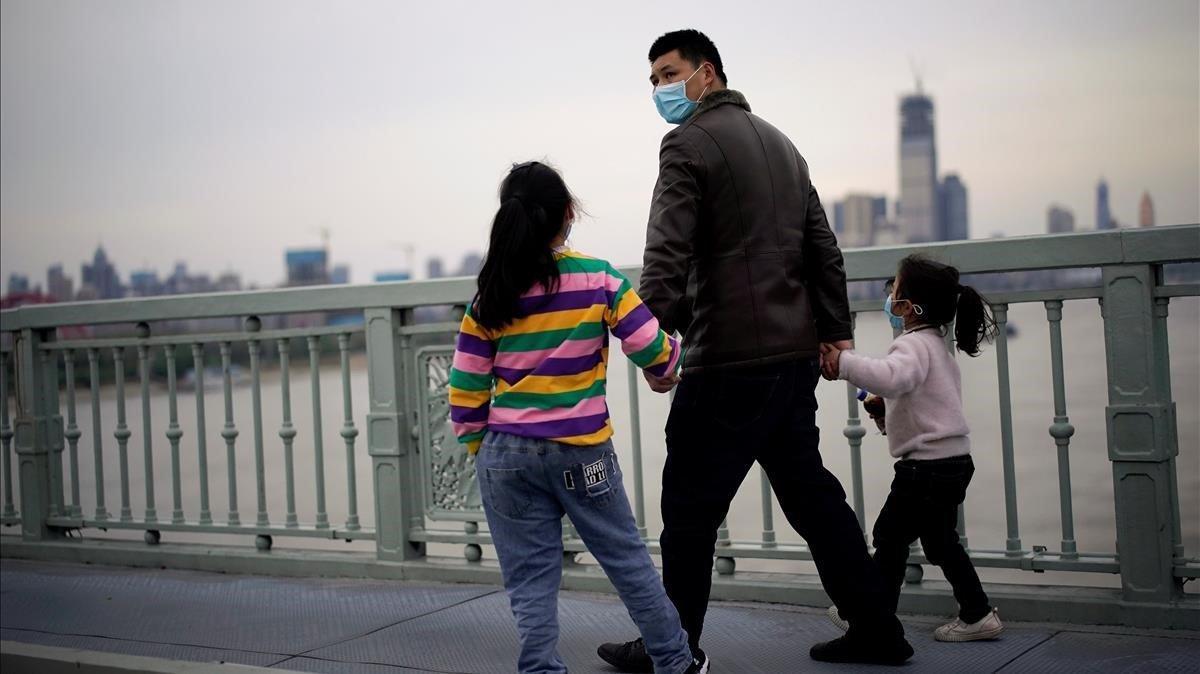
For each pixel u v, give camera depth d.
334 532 4.84
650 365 2.81
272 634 3.89
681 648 2.88
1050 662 3.10
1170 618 3.30
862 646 3.15
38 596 4.64
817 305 3.28
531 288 2.79
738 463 3.04
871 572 3.12
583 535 2.85
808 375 3.14
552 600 2.87
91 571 5.14
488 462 2.85
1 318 5.58
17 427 5.61
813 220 3.26
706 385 3.03
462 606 4.15
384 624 3.96
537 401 2.80
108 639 3.94
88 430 9.70
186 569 5.10
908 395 3.21
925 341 3.20
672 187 2.99
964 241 3.55
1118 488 3.38
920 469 3.18
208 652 3.71
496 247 2.79
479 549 4.59
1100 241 3.35
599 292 2.81
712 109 3.12
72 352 5.49
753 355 2.99
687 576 3.06
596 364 2.83
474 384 2.85
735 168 3.01
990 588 3.59
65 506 5.59
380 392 4.68
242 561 4.97
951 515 3.26
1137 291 3.32
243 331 5.01
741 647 3.44
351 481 4.82
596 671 3.31
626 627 3.77
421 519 4.67
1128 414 3.35
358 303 4.69
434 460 4.63
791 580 3.94
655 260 2.95
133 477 12.83
